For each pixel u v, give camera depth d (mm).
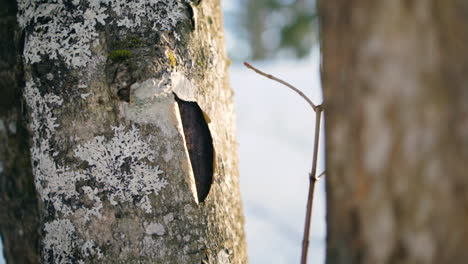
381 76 1825
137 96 2016
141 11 2037
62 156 2037
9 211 2201
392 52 1820
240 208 2107
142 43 2029
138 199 2023
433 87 1809
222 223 2061
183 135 2027
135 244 2023
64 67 2035
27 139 2162
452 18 1804
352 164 1846
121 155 2023
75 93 2031
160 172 2023
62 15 2041
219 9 2129
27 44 2053
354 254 1850
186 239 2031
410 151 1818
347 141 1848
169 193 2025
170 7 2049
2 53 2145
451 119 1805
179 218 2029
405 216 1823
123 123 2021
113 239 2027
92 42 2031
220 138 2074
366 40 1830
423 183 1815
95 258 2031
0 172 2193
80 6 2039
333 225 1866
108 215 2027
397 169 1824
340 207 1857
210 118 2061
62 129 2037
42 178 2055
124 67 2018
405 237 1824
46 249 2057
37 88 2045
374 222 1837
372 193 1836
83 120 2031
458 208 1806
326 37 1859
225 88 2105
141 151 2021
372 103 1830
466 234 1804
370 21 1828
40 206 2070
